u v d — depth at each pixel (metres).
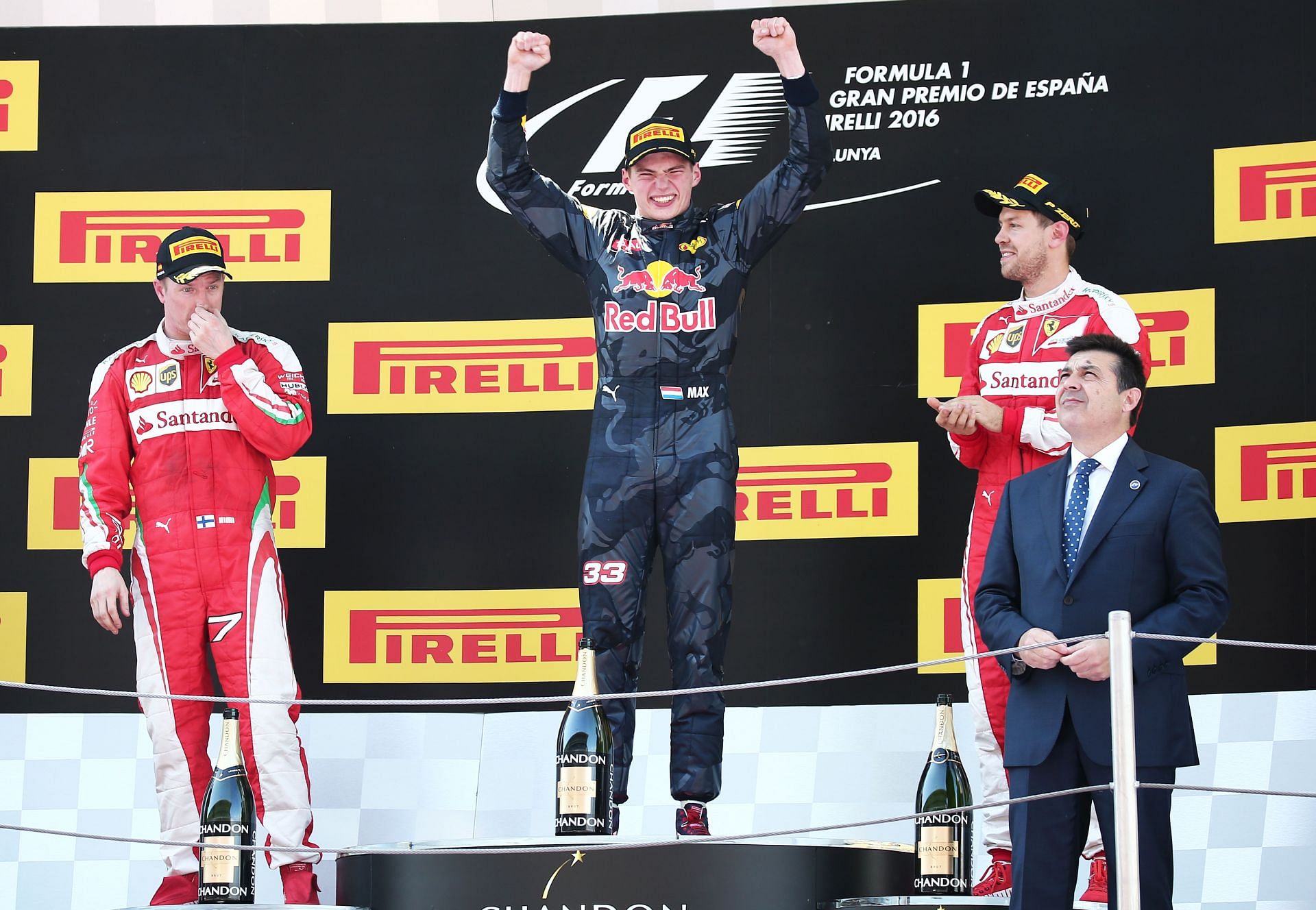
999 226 18.41
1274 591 17.30
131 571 17.70
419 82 19.16
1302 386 17.55
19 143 19.14
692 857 12.20
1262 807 16.83
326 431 18.72
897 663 17.92
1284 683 17.16
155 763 15.82
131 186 19.08
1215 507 17.56
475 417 18.72
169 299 16.22
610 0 19.12
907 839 17.16
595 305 15.23
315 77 19.20
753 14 18.97
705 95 18.95
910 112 18.62
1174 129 18.12
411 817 17.64
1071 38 18.45
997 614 12.70
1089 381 12.85
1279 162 17.86
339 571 18.52
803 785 17.53
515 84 14.89
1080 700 12.12
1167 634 12.05
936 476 18.16
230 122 19.17
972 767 17.34
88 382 18.78
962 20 18.66
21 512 18.56
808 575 18.16
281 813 15.50
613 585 14.73
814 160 14.98
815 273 18.56
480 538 18.53
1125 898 10.66
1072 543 12.73
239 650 15.82
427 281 18.89
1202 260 17.89
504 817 17.59
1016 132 18.45
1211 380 17.70
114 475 16.17
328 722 18.08
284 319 18.89
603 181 18.95
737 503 18.33
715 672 14.64
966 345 18.30
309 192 19.06
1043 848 12.11
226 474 16.11
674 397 14.91
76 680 18.23
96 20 19.20
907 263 18.48
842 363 18.42
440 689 18.30
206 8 19.22
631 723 14.77
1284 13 18.06
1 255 18.98
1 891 17.42
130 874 17.48
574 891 12.15
